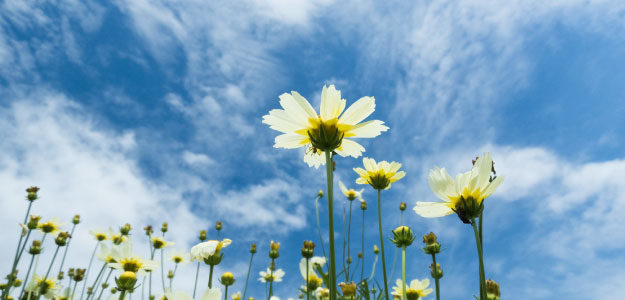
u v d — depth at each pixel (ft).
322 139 0.63
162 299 1.28
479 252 0.56
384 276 0.90
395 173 0.99
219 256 0.83
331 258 0.56
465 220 0.59
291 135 0.69
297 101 0.65
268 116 0.66
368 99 0.65
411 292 1.16
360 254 1.72
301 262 1.28
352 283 0.96
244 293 1.56
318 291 1.22
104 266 1.39
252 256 1.63
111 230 1.67
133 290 0.81
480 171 0.59
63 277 1.73
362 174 1.00
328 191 0.60
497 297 0.59
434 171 0.61
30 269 1.47
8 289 1.44
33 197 1.60
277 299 1.47
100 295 1.36
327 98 0.65
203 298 0.54
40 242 1.55
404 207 1.59
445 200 0.60
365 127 0.64
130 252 0.94
